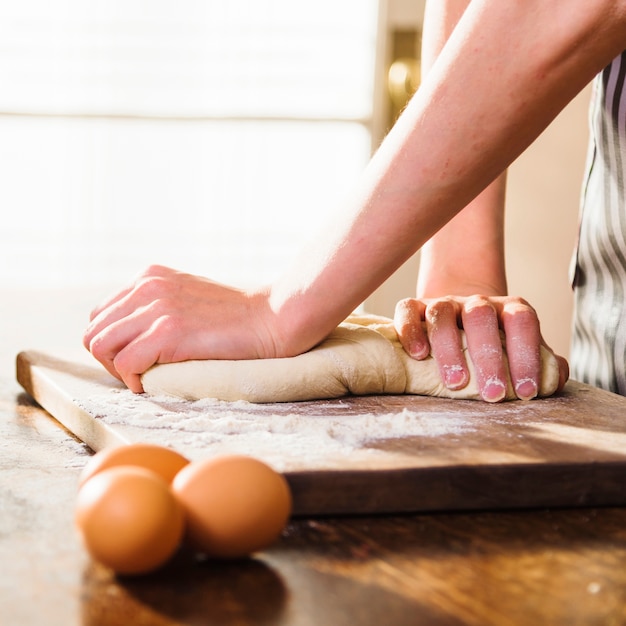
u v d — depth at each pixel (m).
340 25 2.63
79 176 2.67
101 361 0.89
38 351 1.06
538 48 0.65
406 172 0.72
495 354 0.86
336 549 0.54
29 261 2.70
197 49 2.64
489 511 0.63
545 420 0.78
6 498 0.62
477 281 1.02
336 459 0.63
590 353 1.02
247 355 0.84
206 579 0.49
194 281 0.91
